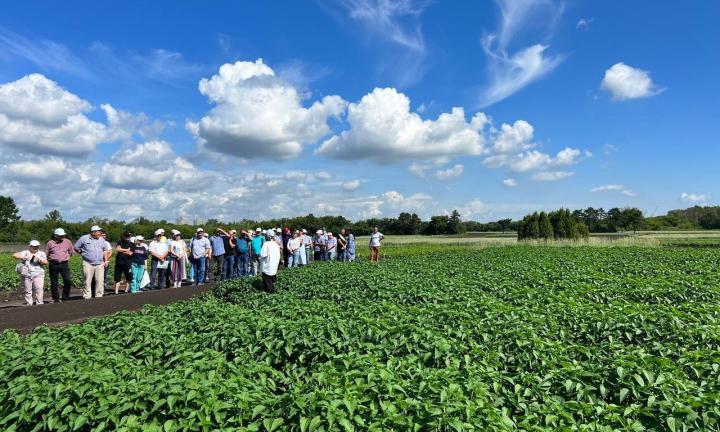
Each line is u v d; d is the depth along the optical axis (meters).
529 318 9.01
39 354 7.32
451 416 4.73
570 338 8.56
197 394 5.20
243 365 6.86
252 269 24.50
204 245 21.91
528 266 19.62
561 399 5.65
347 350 7.67
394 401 5.10
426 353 7.11
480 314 9.63
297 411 4.88
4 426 5.51
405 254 39.72
